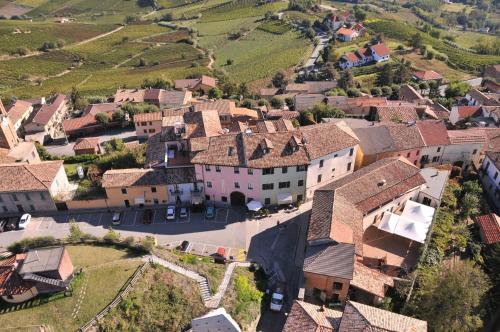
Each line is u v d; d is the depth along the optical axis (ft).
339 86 549.95
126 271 184.85
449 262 215.31
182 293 180.04
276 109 444.55
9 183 244.01
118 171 258.57
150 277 182.50
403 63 619.67
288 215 252.83
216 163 243.19
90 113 417.90
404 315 177.47
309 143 252.62
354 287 195.93
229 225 244.63
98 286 177.06
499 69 578.66
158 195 255.91
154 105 441.68
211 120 282.36
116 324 164.35
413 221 227.61
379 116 352.49
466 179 285.43
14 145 313.32
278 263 218.79
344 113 386.11
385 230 226.99
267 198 257.34
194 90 546.26
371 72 622.13
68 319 164.04
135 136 389.39
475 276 185.06
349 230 208.33
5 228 240.12
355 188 234.58
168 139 268.82
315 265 191.62
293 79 618.44
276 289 201.67
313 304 186.60
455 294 176.24
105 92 590.14
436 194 248.32
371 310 162.91
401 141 289.33
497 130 317.83
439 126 299.79
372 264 214.90
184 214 248.93
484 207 258.57
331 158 260.62
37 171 252.42
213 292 185.47
